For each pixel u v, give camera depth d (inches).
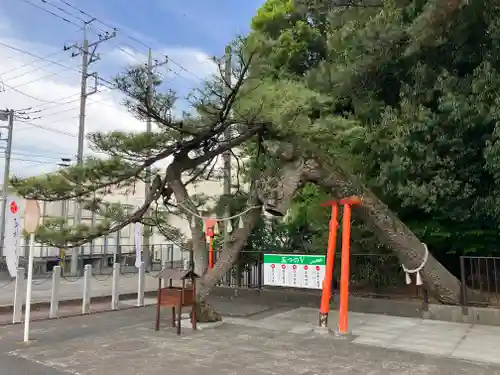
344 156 418.0
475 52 372.5
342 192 339.9
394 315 383.9
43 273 786.2
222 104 304.5
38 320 363.9
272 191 324.8
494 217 376.5
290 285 445.7
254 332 315.3
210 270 346.0
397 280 424.8
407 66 410.6
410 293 417.7
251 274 487.2
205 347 271.7
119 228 358.3
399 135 378.0
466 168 379.2
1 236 815.7
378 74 425.1
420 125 367.9
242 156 452.4
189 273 309.4
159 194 372.8
